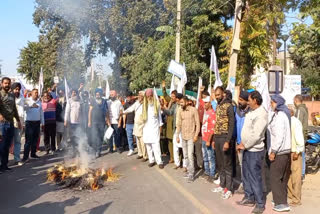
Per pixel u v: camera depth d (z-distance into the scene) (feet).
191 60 61.16
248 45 42.80
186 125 25.36
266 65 46.06
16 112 29.94
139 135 33.30
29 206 19.86
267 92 24.40
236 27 30.99
